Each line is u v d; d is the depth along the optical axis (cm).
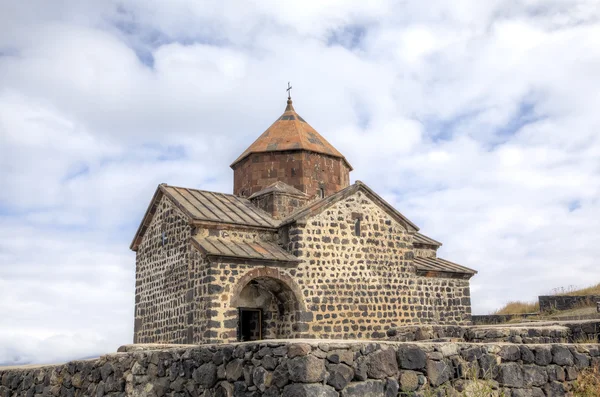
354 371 671
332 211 2278
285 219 2306
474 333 1319
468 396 755
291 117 2911
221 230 2150
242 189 2761
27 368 1226
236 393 702
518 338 1270
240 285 1991
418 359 731
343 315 2214
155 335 2277
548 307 3167
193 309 2011
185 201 2247
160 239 2348
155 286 2334
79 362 1044
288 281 2106
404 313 2389
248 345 702
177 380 805
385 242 2403
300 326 2100
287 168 2680
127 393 898
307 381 630
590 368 891
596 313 2653
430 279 2522
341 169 2814
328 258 2223
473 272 2631
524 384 823
